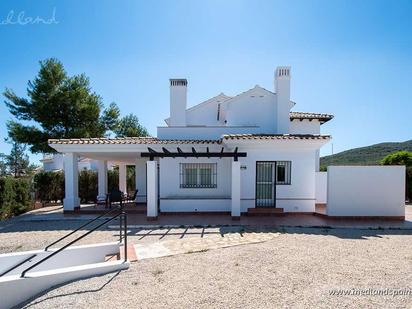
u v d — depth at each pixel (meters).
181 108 19.98
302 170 15.95
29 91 24.92
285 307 5.39
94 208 18.27
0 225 14.05
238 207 14.55
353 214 14.33
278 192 15.97
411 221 13.93
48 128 25.47
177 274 7.05
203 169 17.20
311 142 15.45
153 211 14.56
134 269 7.44
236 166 14.62
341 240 10.31
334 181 14.33
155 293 6.03
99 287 6.37
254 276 6.88
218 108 23.06
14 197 17.58
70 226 13.55
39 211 19.41
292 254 8.59
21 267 7.86
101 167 21.84
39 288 6.27
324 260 8.04
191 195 17.12
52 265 8.23
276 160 15.92
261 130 19.17
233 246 9.54
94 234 11.70
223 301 5.64
